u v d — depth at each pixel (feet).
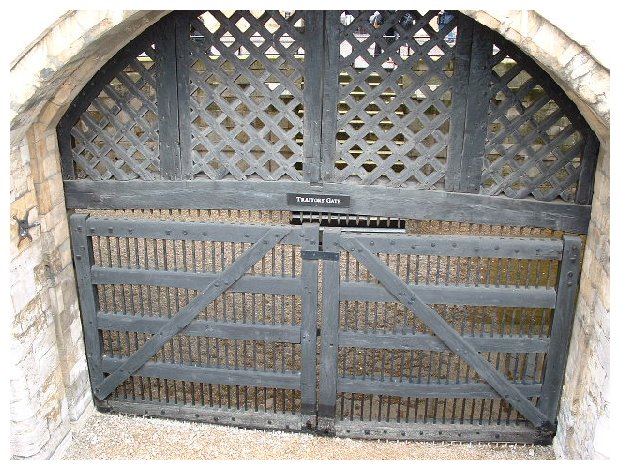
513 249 15.60
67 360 16.87
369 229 19.52
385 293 16.28
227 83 15.12
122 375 18.08
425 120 14.87
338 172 15.55
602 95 12.03
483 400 17.24
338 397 19.54
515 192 15.24
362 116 14.99
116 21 12.50
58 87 14.21
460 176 15.21
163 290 23.98
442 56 14.25
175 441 17.52
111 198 16.49
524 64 14.08
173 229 16.44
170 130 15.72
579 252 15.39
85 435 17.65
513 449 17.29
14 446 15.24
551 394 16.80
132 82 15.44
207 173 15.98
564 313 15.96
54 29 12.49
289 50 14.56
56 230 16.10
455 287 16.11
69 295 16.94
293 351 17.47
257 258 16.35
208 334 17.29
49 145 15.66
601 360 14.05
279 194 15.85
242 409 18.21
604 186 14.11
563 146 16.01
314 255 16.08
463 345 16.52
